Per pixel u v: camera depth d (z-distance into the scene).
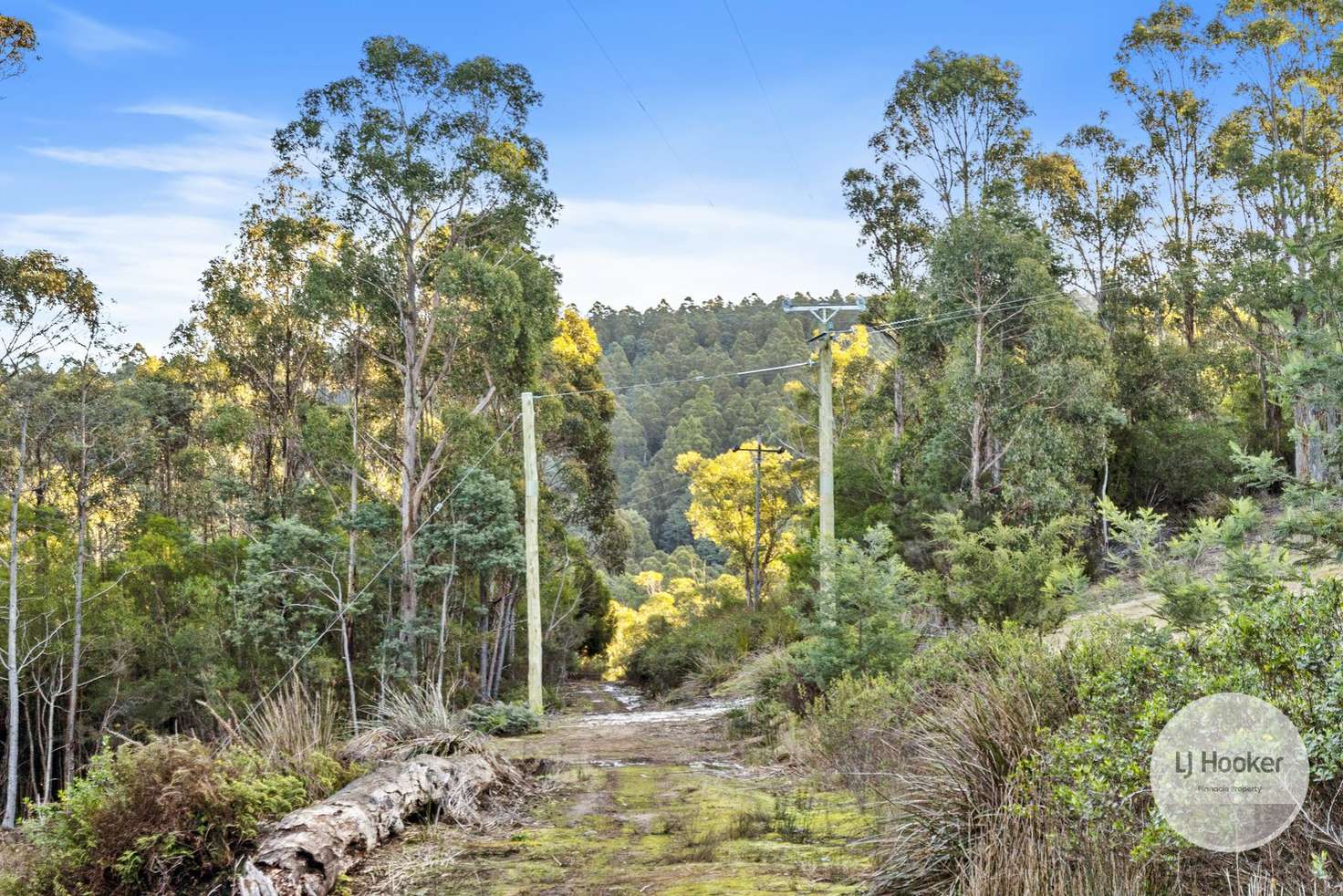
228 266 36.41
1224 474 30.22
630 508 118.38
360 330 33.44
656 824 7.04
